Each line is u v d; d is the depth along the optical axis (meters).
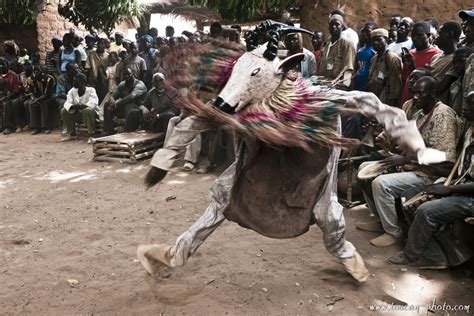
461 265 3.86
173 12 12.57
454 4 7.57
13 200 5.71
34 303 3.35
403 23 6.39
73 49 10.64
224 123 2.48
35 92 10.30
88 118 9.01
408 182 4.20
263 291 3.50
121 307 3.30
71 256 4.12
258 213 2.98
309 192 2.95
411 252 3.81
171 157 2.82
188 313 3.22
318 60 6.83
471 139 3.82
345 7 8.19
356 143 2.74
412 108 4.55
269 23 2.77
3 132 10.40
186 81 2.82
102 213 5.23
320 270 3.81
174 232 4.68
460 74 4.58
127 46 9.72
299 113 2.64
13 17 12.05
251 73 2.59
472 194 3.67
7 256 4.12
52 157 8.00
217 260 4.01
